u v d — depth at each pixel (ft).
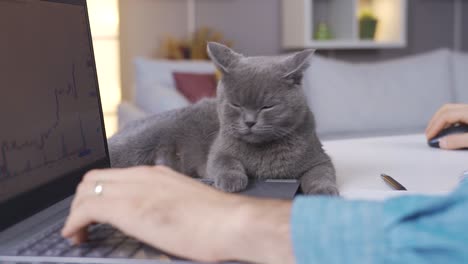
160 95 8.61
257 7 12.92
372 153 4.10
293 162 3.30
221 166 3.23
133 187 1.94
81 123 2.90
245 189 2.96
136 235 1.84
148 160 4.15
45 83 2.57
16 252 1.96
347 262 1.53
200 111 4.21
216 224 1.76
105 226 2.17
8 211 2.18
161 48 12.39
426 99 9.77
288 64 3.40
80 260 1.84
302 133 3.37
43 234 2.16
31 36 2.49
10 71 2.29
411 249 1.44
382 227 1.51
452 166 3.54
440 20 14.26
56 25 2.75
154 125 4.25
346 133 9.29
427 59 10.09
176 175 2.05
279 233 1.67
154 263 1.78
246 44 12.96
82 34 3.05
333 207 1.62
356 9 12.24
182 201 1.86
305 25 11.71
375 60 13.85
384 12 13.20
